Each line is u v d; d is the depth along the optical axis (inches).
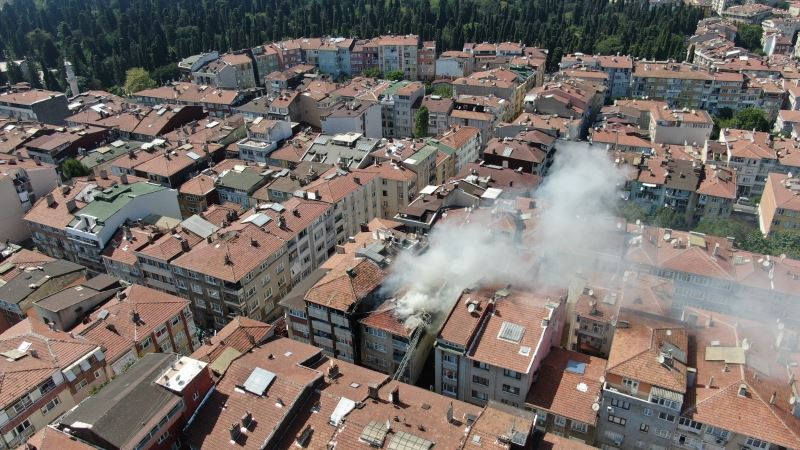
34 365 2960.1
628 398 2792.8
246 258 3981.3
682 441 2778.1
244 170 5565.9
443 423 2623.0
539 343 3043.8
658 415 2765.7
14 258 4261.8
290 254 4350.4
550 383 3051.2
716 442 2689.5
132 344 3353.8
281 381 2785.4
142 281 4355.3
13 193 5270.7
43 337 3181.6
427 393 2876.5
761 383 2728.8
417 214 4495.6
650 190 5531.5
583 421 2883.9
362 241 4119.1
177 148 6072.8
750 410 2645.2
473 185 4894.2
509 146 5787.4
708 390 2768.2
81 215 4581.7
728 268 3831.2
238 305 3914.9
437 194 4722.0
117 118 7470.5
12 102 7741.1
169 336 3587.6
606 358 3486.7
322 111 7815.0
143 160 5969.5
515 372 2982.3
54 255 4955.7
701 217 5467.5
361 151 5797.2
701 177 5580.7
